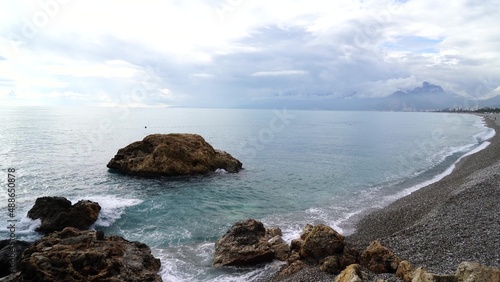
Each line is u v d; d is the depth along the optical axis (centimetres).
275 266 2091
